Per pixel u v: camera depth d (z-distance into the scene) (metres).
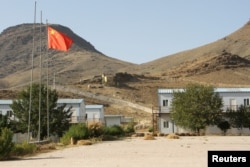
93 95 163.62
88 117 103.81
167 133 91.69
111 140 67.88
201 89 88.19
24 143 41.38
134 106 156.50
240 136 79.44
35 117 64.69
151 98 177.88
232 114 90.25
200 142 56.75
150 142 59.00
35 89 66.62
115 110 148.00
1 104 85.56
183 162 28.77
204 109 86.44
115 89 179.00
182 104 87.62
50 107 66.25
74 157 35.31
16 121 66.81
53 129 66.25
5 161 33.00
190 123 86.50
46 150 45.00
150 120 130.12
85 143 55.22
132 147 47.81
